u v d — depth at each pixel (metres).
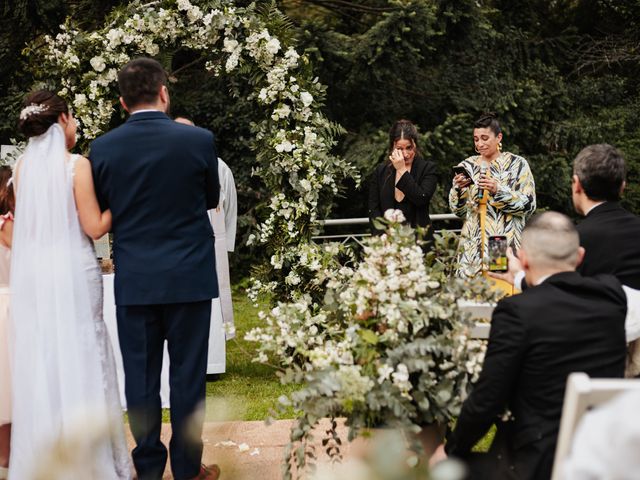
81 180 3.06
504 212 4.60
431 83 10.37
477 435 2.34
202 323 3.12
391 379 2.60
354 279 2.74
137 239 3.05
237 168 10.41
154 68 3.10
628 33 11.41
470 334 2.72
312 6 11.45
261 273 5.34
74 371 3.00
